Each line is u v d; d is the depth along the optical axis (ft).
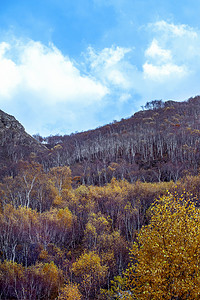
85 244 113.50
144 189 151.12
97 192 162.20
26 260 95.96
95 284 85.56
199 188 126.82
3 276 84.38
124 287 64.85
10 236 109.19
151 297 42.70
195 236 42.65
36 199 151.43
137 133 345.72
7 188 152.46
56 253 107.65
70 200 149.89
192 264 41.14
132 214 129.08
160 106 589.73
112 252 98.02
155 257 44.42
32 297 78.95
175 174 198.90
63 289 79.82
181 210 46.65
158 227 47.96
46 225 116.57
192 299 39.99
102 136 402.11
